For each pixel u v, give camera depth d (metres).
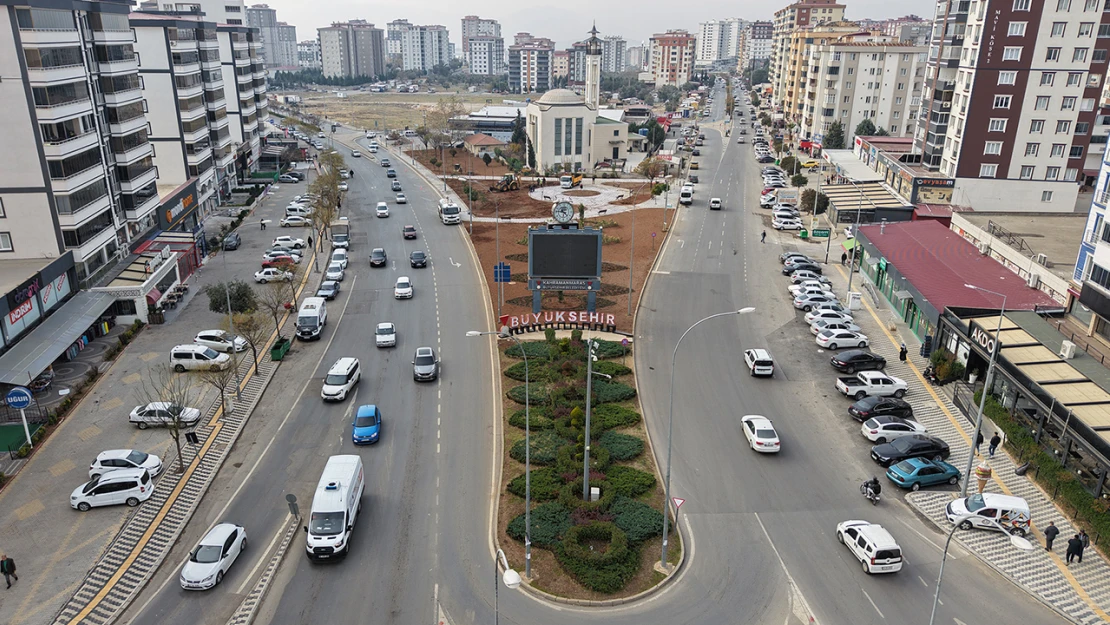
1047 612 30.80
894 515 37.41
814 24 183.62
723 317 64.56
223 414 47.09
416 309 66.50
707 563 33.59
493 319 63.78
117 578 32.59
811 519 36.94
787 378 53.00
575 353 54.34
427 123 186.50
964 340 50.41
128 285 61.28
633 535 34.56
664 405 48.59
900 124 147.50
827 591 31.86
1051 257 60.19
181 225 86.88
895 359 55.47
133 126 70.81
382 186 128.38
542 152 141.50
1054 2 76.81
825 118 148.12
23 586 32.09
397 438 44.34
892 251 68.06
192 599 31.25
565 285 60.53
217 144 107.88
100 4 64.44
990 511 35.66
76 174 59.06
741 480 40.25
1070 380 42.09
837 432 45.56
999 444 43.16
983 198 86.06
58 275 56.88
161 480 40.06
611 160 147.00
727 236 92.12
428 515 36.91
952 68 86.69
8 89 54.44
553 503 36.91
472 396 49.69
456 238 92.06
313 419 46.75
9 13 52.97
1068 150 82.06
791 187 122.25
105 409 47.66
